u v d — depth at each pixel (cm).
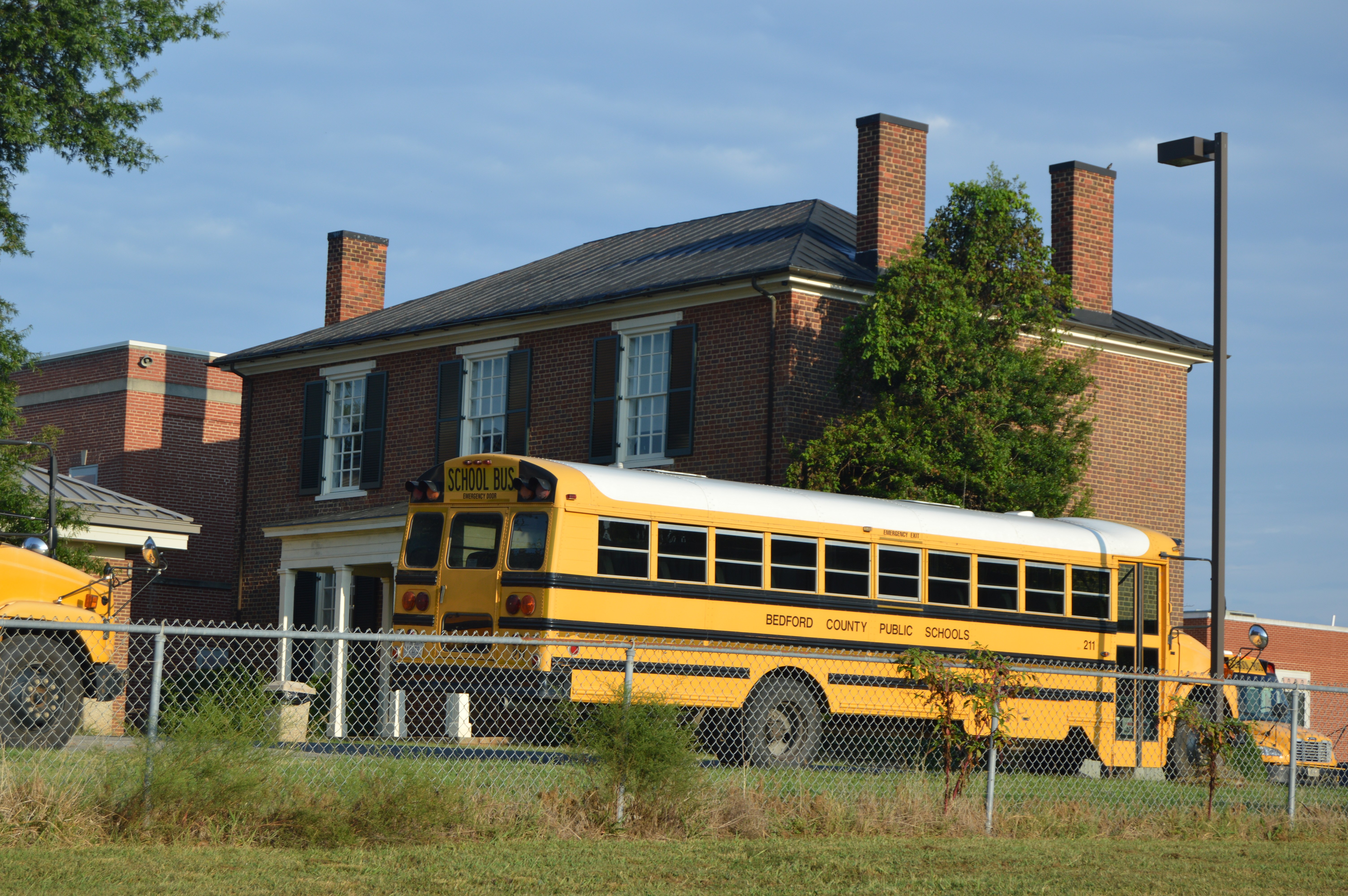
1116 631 2206
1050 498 2542
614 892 970
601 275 3228
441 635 1873
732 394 2739
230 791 1104
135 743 1123
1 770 1082
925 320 2538
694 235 3394
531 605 1792
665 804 1234
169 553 4253
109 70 2669
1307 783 2714
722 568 1894
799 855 1132
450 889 952
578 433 2989
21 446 2472
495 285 3603
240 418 4041
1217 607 2130
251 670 2925
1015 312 2650
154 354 4331
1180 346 3228
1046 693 2111
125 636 2583
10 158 2633
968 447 2528
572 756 1268
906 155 2953
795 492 2000
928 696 1598
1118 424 3169
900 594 2023
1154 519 3206
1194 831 1428
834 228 3111
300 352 3519
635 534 1841
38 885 902
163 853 1018
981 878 1075
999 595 2108
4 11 2553
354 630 3225
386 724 2109
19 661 1641
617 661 1811
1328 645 4619
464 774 1386
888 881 1048
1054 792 1661
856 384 2655
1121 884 1080
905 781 1517
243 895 903
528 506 1828
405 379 3356
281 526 2944
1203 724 1542
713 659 1862
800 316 2689
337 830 1099
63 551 2477
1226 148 2205
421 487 1948
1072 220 3212
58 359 4531
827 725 2005
